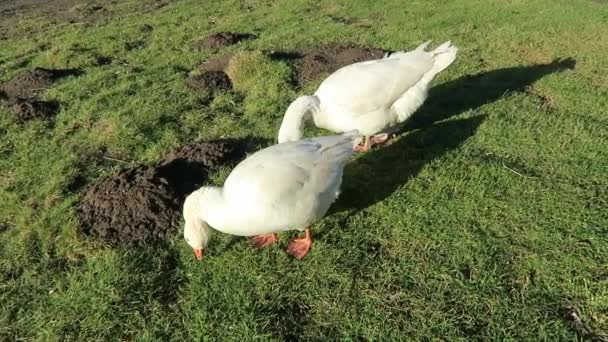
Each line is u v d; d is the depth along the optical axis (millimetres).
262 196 1174
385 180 1521
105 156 1790
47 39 3209
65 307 1203
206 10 3662
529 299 1114
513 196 1392
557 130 1649
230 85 2273
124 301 1198
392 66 1555
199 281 1243
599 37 2381
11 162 1787
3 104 2203
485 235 1283
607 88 1898
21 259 1356
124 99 2150
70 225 1423
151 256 1321
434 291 1156
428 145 1668
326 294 1181
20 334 1162
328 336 1086
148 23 3420
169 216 1435
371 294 1167
